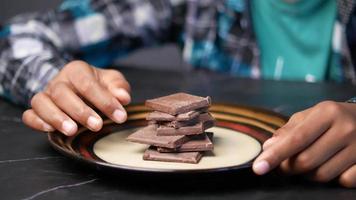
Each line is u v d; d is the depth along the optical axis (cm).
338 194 48
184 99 55
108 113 58
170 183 49
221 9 115
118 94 60
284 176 51
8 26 97
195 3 117
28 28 96
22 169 54
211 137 57
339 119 48
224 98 82
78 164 54
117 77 64
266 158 47
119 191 48
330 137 48
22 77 79
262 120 62
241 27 113
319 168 48
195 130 52
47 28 100
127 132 61
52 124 57
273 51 111
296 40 108
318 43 107
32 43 91
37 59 81
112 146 56
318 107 50
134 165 51
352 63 103
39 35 96
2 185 50
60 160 56
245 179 50
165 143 51
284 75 109
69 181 51
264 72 111
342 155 48
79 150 54
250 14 111
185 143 52
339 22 102
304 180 50
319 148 48
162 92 86
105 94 58
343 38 102
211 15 116
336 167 48
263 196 47
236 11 113
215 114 64
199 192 48
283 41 110
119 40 109
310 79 106
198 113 54
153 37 115
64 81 62
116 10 109
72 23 103
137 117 64
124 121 58
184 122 53
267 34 111
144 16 112
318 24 107
